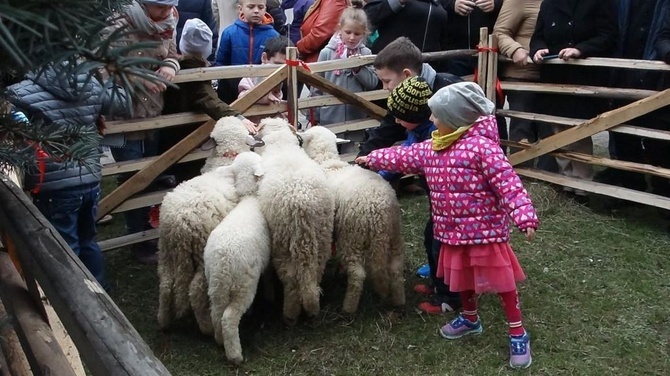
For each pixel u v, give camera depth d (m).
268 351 3.22
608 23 4.95
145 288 3.93
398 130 3.80
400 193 5.35
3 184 1.70
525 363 3.06
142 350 1.12
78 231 3.47
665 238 4.45
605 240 4.44
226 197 3.24
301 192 3.08
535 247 4.35
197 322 3.30
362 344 3.27
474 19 5.66
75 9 0.79
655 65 4.52
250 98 4.14
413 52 3.62
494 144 2.94
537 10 5.36
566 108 5.23
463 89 2.94
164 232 3.11
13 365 1.62
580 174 5.22
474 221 2.98
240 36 5.01
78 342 1.21
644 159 5.18
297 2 6.20
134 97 0.83
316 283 3.27
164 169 4.02
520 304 3.64
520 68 5.41
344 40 4.91
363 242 3.35
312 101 4.53
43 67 0.82
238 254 2.92
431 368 3.09
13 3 0.73
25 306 1.58
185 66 4.01
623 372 3.03
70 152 1.21
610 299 3.70
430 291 3.77
